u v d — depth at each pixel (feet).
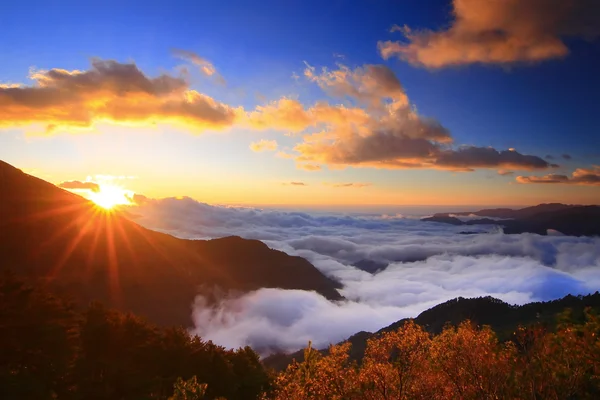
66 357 99.25
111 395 102.94
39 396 83.97
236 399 131.64
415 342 58.90
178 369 125.49
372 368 56.80
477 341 55.83
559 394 48.75
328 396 58.75
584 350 49.39
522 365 52.08
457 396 54.29
